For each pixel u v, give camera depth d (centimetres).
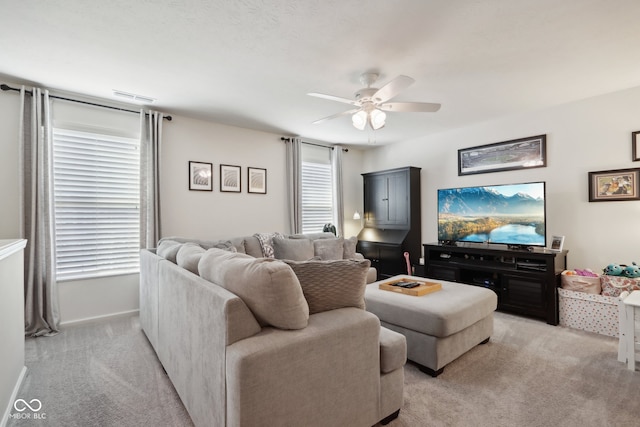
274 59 256
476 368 229
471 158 455
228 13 196
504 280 364
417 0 184
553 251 341
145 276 287
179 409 181
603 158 337
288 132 491
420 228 523
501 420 169
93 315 337
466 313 231
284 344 124
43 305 305
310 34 219
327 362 136
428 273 441
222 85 308
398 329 238
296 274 152
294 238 442
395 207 533
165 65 266
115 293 350
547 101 357
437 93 331
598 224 341
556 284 326
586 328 304
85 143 336
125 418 173
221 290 140
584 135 350
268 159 488
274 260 145
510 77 292
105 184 348
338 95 335
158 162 373
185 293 171
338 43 231
